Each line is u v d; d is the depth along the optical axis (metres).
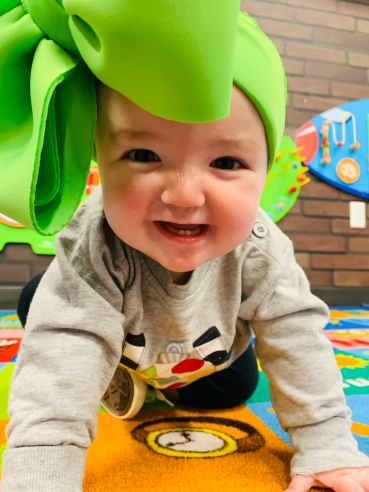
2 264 1.73
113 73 0.28
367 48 2.23
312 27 2.15
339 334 1.28
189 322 0.51
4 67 0.35
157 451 0.50
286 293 0.52
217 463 0.47
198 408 0.67
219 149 0.34
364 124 2.11
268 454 0.50
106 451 0.50
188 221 0.37
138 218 0.37
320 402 0.46
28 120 0.36
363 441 0.52
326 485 0.42
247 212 0.37
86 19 0.27
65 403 0.38
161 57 0.25
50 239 1.76
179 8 0.24
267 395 0.74
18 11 0.37
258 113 0.37
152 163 0.35
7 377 0.78
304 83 2.10
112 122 0.35
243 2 2.07
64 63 0.33
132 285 0.49
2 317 1.50
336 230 2.08
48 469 0.35
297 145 2.04
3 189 0.32
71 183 0.36
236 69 0.35
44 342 0.41
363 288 2.10
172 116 0.28
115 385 0.61
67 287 0.44
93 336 0.43
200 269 0.50
